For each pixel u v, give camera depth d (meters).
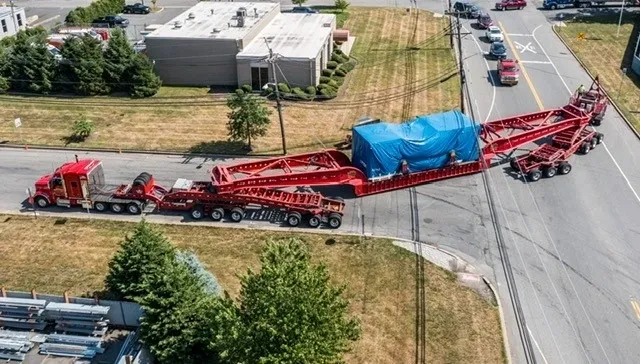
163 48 51.75
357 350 24.92
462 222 33.72
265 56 49.38
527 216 34.09
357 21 70.88
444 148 36.66
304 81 50.06
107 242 32.28
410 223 33.69
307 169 38.41
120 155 41.78
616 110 47.25
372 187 36.25
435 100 49.06
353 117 46.41
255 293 19.55
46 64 50.88
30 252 31.47
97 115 47.53
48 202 35.41
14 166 40.41
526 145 42.16
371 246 31.62
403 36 65.31
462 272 29.66
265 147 42.22
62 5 79.62
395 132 36.12
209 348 21.27
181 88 52.53
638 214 34.09
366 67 56.56
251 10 60.81
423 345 25.22
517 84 52.22
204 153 41.69
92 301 25.94
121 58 50.91
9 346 24.84
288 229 33.25
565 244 31.61
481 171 38.47
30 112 48.12
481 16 67.50
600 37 63.75
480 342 25.34
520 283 28.84
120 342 25.39
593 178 37.94
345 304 19.98
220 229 33.34
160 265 24.73
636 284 28.69
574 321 26.55
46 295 26.53
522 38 63.97
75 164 35.38
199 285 24.38
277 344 18.91
